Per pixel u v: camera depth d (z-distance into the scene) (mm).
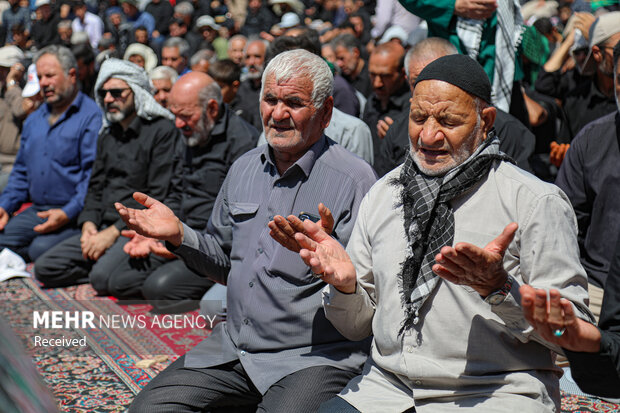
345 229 2637
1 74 8008
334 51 7160
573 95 4793
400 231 2166
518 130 3688
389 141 4168
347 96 5410
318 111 2680
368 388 2213
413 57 3619
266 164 2789
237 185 2822
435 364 2043
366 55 9148
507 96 4176
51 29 13656
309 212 2672
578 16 4617
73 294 5180
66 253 5348
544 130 4816
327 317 2326
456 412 1992
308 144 2711
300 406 2393
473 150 2088
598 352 1768
